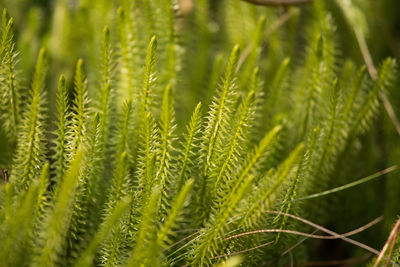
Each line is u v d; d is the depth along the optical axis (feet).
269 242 1.17
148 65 1.16
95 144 1.14
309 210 1.33
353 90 1.32
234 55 1.10
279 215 1.15
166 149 1.12
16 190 1.12
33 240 1.08
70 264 1.15
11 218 1.03
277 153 1.29
